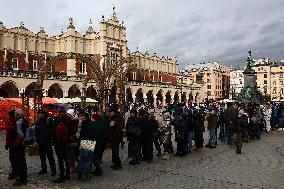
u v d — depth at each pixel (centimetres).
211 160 1366
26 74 4775
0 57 5394
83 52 6581
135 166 1252
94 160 1096
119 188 945
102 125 1087
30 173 1142
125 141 1920
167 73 9012
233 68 14925
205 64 13575
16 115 1016
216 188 933
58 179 1014
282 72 12594
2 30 5506
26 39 5944
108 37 6625
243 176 1073
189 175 1097
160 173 1130
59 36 6512
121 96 2259
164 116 1458
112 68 2259
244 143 1891
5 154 1536
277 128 2720
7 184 999
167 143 1426
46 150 1091
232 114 1811
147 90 7231
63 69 6156
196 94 9331
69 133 1070
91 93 6022
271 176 1070
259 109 2219
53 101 3438
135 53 7844
